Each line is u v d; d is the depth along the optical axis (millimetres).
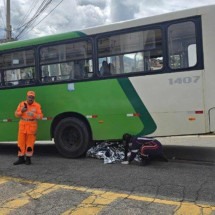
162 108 5621
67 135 6379
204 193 4188
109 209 3744
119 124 5934
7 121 6820
